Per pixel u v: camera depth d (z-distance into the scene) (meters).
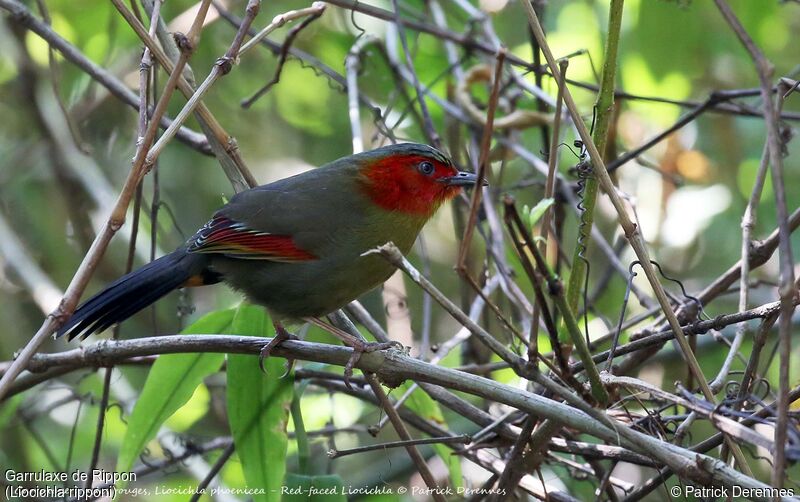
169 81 7.20
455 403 8.91
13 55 13.62
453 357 11.07
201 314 14.21
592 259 13.14
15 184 14.23
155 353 8.12
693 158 12.87
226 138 9.05
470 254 11.60
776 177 5.34
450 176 9.48
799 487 7.98
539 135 13.88
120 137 14.55
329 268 8.87
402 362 7.37
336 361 7.74
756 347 7.16
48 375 8.88
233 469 11.66
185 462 11.44
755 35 12.88
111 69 13.95
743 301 7.75
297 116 15.14
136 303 8.92
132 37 13.78
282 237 8.84
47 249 14.27
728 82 13.77
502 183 13.02
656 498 10.80
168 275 8.97
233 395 8.84
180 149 14.83
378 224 9.09
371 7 11.32
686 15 12.60
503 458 9.60
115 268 13.89
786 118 10.05
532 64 11.58
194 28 7.27
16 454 12.41
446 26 13.05
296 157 15.37
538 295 5.93
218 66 7.68
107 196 13.24
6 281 13.27
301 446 8.96
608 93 6.90
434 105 13.45
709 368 12.09
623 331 10.50
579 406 6.12
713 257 13.58
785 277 5.30
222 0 13.44
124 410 12.52
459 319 5.93
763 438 5.70
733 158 13.44
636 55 13.16
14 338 13.55
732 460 7.92
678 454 5.99
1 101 14.26
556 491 8.61
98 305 8.74
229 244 8.84
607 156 11.35
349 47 13.86
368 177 9.15
